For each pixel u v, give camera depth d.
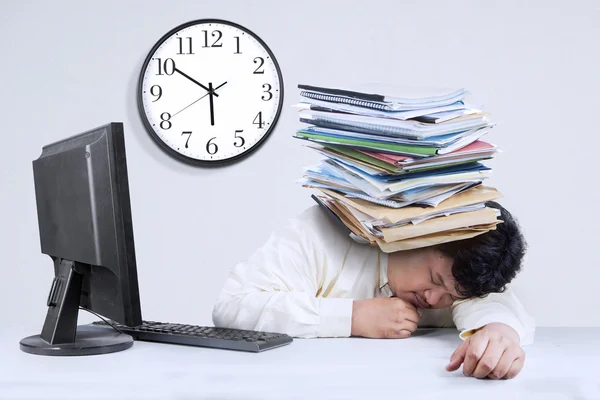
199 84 2.82
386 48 2.83
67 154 1.09
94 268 1.06
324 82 2.84
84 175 1.03
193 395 0.83
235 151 2.82
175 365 0.94
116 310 1.02
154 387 0.84
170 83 2.81
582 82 2.84
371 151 1.12
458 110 1.15
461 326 1.17
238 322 1.22
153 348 1.08
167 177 2.83
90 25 2.84
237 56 2.82
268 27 2.84
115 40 2.84
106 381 0.84
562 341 1.18
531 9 2.83
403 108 1.08
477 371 0.86
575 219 2.84
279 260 1.30
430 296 1.22
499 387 0.85
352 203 1.15
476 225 1.15
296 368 0.91
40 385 0.84
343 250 1.33
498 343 0.89
